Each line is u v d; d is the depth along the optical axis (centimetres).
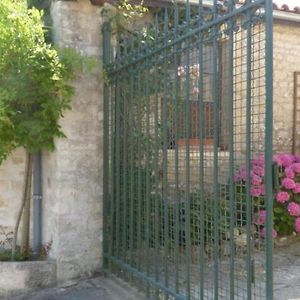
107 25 538
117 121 511
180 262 423
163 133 421
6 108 477
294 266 563
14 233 546
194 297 387
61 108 508
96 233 539
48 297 482
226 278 388
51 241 538
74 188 528
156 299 428
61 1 523
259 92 336
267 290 302
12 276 507
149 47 447
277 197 645
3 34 469
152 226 450
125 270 496
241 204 345
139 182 466
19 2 479
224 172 376
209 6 518
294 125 810
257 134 372
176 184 398
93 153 538
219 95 386
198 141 386
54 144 527
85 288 501
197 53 380
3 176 576
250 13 314
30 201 570
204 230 375
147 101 446
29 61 480
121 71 505
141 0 566
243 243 358
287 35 802
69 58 500
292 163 688
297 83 812
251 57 321
